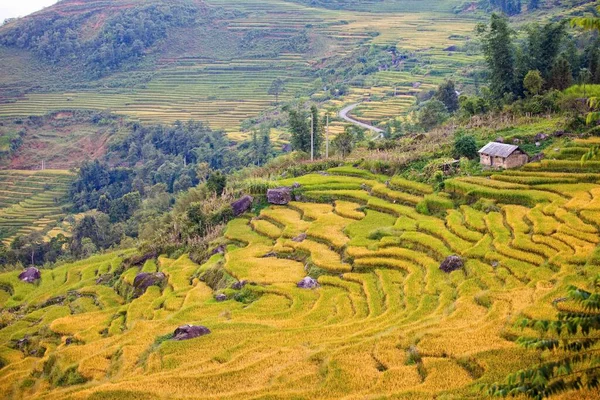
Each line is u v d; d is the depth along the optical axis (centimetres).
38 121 17238
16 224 12106
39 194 13600
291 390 2639
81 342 4431
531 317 2891
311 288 4538
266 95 17525
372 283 4388
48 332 4797
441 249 4619
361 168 7500
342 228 5684
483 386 1580
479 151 6272
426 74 15275
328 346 3144
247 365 3019
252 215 6800
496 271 4009
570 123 6462
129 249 7975
